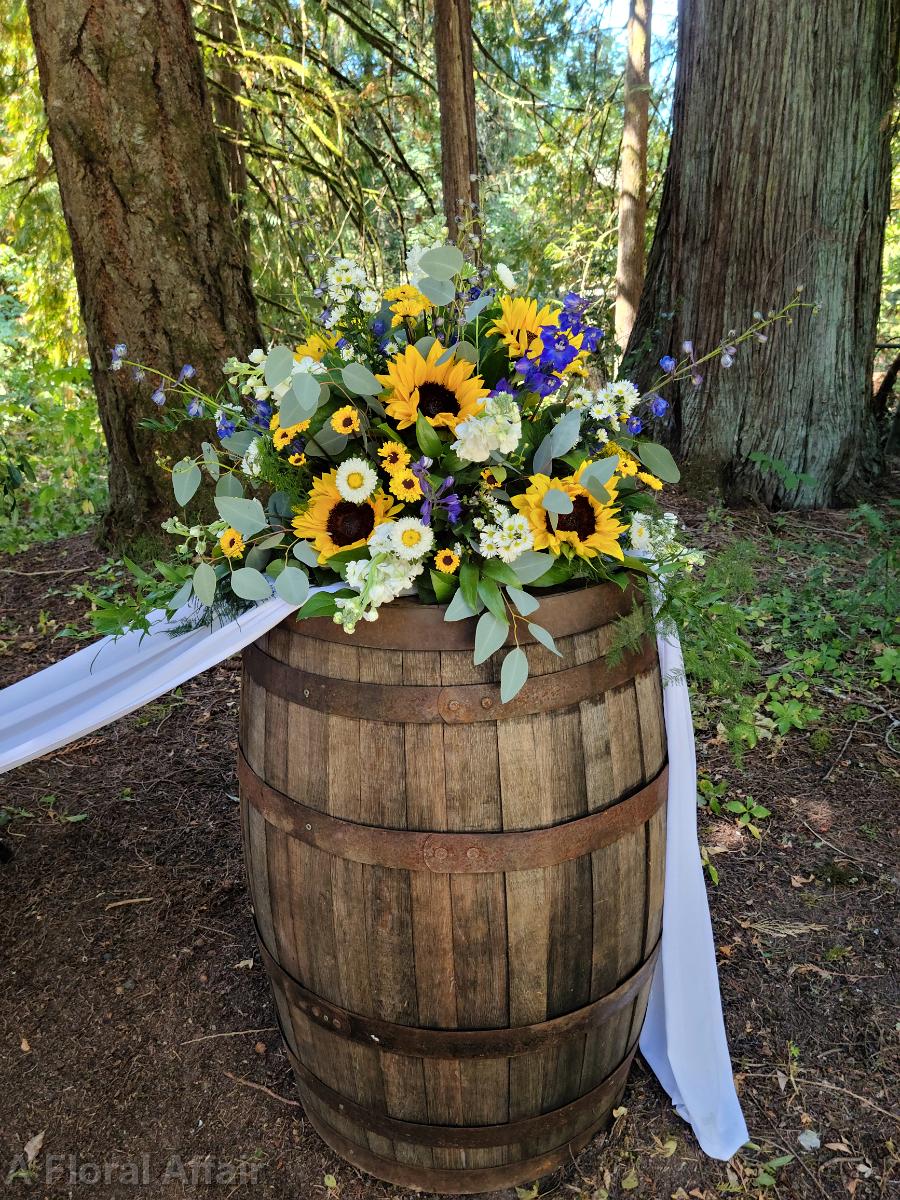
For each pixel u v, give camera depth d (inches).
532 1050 60.4
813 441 191.9
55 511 209.3
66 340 245.6
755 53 175.2
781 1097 76.2
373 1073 62.6
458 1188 67.2
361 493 51.7
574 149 364.2
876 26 176.2
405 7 295.0
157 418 156.1
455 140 232.4
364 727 54.5
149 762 126.8
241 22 240.1
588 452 59.3
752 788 115.3
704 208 188.9
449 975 57.1
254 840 63.2
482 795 54.0
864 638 144.6
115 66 141.1
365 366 57.6
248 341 160.4
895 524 173.9
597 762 56.9
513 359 58.1
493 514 52.9
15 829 112.2
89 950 93.3
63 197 149.9
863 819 109.3
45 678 70.9
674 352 199.8
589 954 59.8
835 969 88.9
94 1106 77.3
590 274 345.1
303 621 55.9
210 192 152.9
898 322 391.5
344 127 263.0
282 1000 66.9
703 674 61.4
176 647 63.1
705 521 181.9
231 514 54.7
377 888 56.0
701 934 72.4
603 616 56.2
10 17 213.6
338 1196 69.5
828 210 180.5
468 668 52.9
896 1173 69.7
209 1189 70.4
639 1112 75.3
